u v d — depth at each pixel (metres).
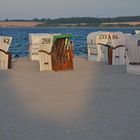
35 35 34.34
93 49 32.50
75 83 18.77
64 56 24.62
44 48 24.55
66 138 9.44
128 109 12.67
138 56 22.72
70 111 12.51
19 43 67.56
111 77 21.11
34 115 11.98
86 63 30.09
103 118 11.46
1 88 17.50
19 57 40.06
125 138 9.38
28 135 9.73
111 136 9.57
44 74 22.61
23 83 18.97
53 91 16.44
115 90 16.61
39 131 10.11
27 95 15.58
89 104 13.61
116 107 13.02
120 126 10.52
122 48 28.83
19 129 10.33
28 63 30.44
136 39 22.77
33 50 34.06
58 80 19.89
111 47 28.92
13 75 22.30
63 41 24.47
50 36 24.80
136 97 14.88
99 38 31.72
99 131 10.04
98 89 16.91
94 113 12.16
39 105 13.55
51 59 24.61
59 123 10.95
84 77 21.16
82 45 63.56
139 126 10.49
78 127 10.48
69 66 24.80
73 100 14.41
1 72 23.94
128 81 19.39
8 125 10.76
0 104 13.80
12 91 16.59
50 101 14.25
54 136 9.62
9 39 26.33
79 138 9.43
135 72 22.48
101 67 26.80
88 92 16.12
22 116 11.87
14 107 13.23
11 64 28.16
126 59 26.89
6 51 26.20
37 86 17.92
